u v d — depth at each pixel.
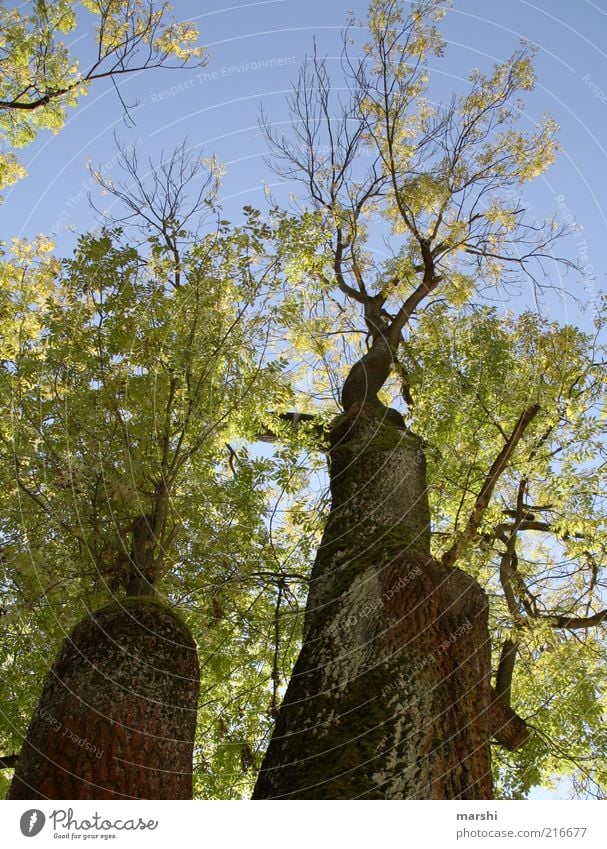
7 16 9.91
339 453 7.66
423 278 10.60
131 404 6.85
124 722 4.53
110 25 9.53
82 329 6.86
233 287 7.06
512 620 8.11
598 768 7.91
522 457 8.35
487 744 5.07
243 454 8.16
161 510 6.34
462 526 7.80
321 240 8.42
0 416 6.62
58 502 6.32
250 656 8.05
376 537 6.28
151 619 5.16
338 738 4.77
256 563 7.76
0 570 6.16
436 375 8.94
